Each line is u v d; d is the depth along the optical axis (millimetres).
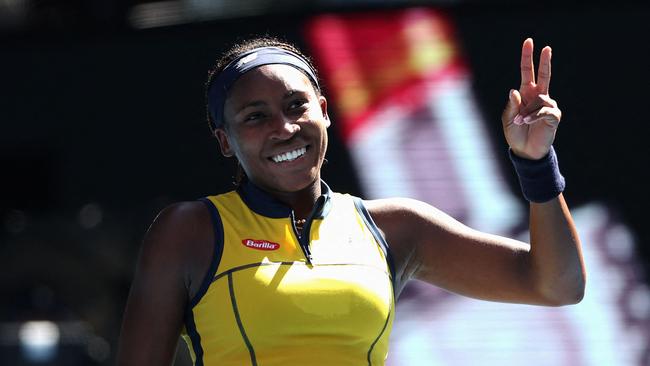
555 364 33469
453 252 10367
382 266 9719
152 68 36719
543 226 9836
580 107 35719
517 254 10258
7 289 38406
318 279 9281
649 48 35844
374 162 35000
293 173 9812
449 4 36344
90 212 36562
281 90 9750
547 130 9508
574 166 35469
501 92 35875
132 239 36625
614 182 35344
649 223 34938
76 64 36938
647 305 33938
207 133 36375
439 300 33750
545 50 9508
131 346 9406
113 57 36906
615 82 35812
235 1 36781
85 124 36750
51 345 37125
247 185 9852
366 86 35656
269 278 9203
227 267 9281
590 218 35031
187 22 36719
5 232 37406
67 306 38000
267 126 9703
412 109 35594
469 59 35969
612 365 33375
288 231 9531
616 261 34562
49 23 37312
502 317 33562
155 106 36594
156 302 9406
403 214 10289
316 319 9180
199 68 36625
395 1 36375
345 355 9273
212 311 9250
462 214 34719
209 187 36219
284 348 9125
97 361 37688
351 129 35281
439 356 33406
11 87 36938
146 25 36875
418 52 36125
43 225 37062
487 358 33375
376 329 9461
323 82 35625
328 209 9789
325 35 36125
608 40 35938
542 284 10062
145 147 36531
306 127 9812
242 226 9516
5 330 37688
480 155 35250
